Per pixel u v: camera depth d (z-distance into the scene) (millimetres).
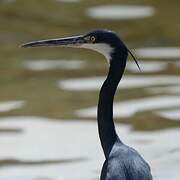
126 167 9391
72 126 15969
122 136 15328
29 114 16656
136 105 16969
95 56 20797
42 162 14336
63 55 20797
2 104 17234
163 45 21266
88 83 18500
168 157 14367
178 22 23125
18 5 24859
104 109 10055
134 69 19344
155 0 25344
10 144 15172
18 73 19328
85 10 24281
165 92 17750
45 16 23828
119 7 24500
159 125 15922
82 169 13953
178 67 19500
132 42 21531
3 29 22625
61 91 18016
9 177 13625
